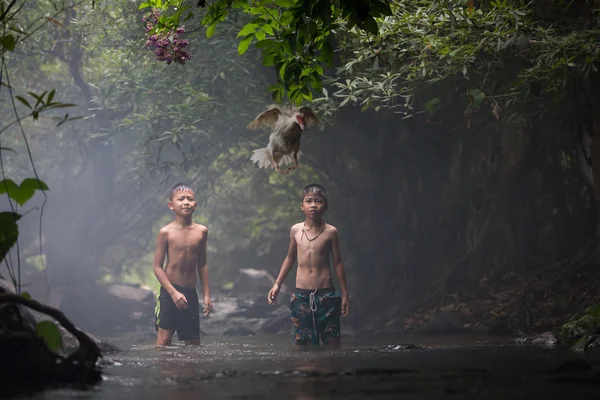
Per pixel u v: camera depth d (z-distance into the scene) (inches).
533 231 783.7
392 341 500.1
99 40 704.4
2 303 242.4
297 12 329.7
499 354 332.8
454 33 484.7
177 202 496.1
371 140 835.4
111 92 752.3
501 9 469.1
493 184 804.6
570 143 747.4
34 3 747.4
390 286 867.4
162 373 258.2
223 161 1009.5
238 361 310.7
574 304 596.4
